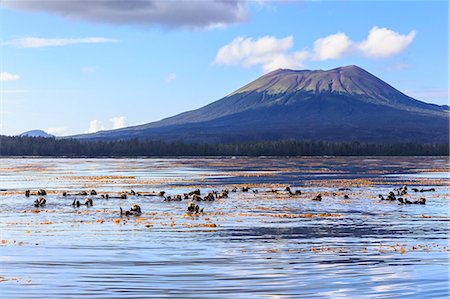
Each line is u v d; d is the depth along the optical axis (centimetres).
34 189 7931
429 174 11912
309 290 2367
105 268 2750
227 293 2331
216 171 13275
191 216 4847
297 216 4853
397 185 8644
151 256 3044
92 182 9438
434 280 2512
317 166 16375
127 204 5903
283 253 3130
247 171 13250
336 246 3369
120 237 3681
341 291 2352
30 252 3144
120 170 13988
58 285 2439
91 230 4000
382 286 2420
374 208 5503
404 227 4200
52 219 4653
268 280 2522
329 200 6297
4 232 3900
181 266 2797
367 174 11875
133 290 2372
